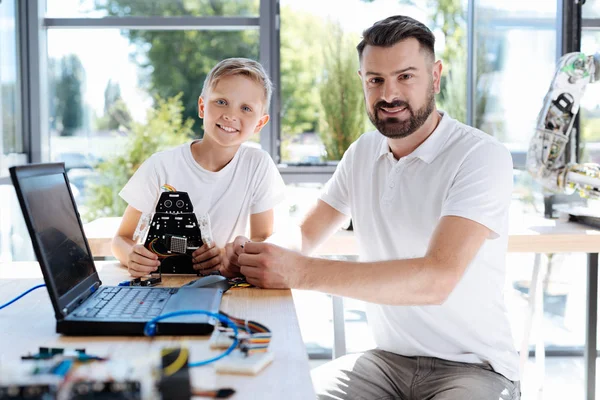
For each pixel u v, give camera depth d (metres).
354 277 1.29
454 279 1.32
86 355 0.88
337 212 1.81
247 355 0.93
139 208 1.82
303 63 3.16
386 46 1.54
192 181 1.83
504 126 3.03
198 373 0.86
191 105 3.26
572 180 2.53
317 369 1.66
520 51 2.91
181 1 3.20
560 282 2.98
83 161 3.29
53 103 3.27
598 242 2.31
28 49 3.19
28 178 1.06
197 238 1.56
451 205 1.43
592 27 2.81
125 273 1.58
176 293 1.26
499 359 1.52
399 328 1.58
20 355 0.95
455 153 1.53
